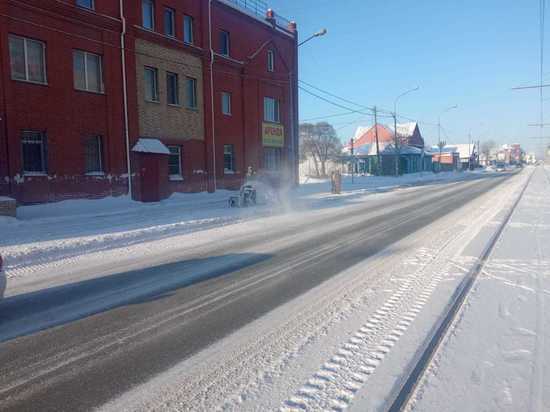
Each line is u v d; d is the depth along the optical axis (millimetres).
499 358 3746
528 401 3094
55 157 17875
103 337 4555
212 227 12742
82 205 18406
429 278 6359
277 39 33281
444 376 3465
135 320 5047
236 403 3195
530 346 3963
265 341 4316
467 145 115188
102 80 19875
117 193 20422
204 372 3709
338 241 9984
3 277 5422
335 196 24500
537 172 63125
